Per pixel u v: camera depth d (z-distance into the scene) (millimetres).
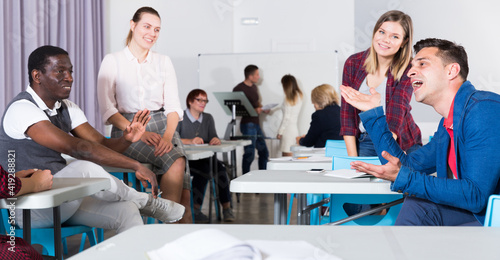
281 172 1931
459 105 1508
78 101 5684
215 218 4484
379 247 784
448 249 772
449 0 6770
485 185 1414
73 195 1476
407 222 1538
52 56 2090
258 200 5594
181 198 3186
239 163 7047
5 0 4516
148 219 3010
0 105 4422
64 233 1927
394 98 2902
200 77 6953
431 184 1440
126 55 3205
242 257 672
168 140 3154
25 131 1995
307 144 4930
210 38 7215
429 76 1613
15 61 4652
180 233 881
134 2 6727
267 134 6766
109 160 2188
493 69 6715
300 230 899
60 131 2045
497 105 1448
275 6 7461
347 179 1673
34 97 2105
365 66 2955
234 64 6898
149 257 688
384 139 1770
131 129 2346
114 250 771
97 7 6176
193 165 4258
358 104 1781
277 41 7457
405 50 2852
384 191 1545
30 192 1398
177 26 7129
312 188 1564
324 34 7375
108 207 1991
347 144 2955
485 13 6711
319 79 6754
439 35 6820
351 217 1779
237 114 6441
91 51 5898
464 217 1535
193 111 4742
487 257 728
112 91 3193
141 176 2248
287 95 6742
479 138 1431
